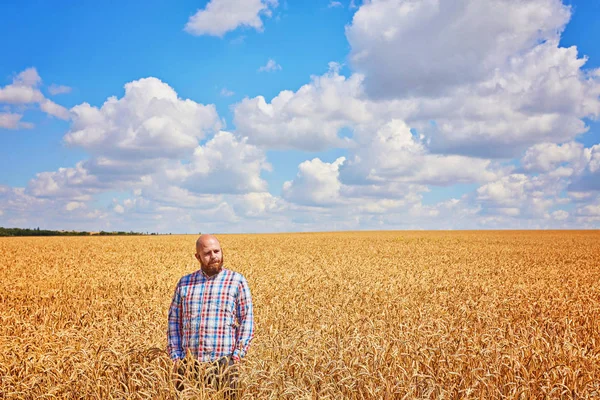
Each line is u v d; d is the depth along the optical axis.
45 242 50.03
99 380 5.63
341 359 6.11
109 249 38.38
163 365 6.21
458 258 30.25
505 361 6.84
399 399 5.54
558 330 9.88
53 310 12.05
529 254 34.28
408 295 14.32
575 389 5.90
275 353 6.55
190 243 48.38
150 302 13.16
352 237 64.50
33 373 6.35
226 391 5.27
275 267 22.38
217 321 5.54
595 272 22.84
